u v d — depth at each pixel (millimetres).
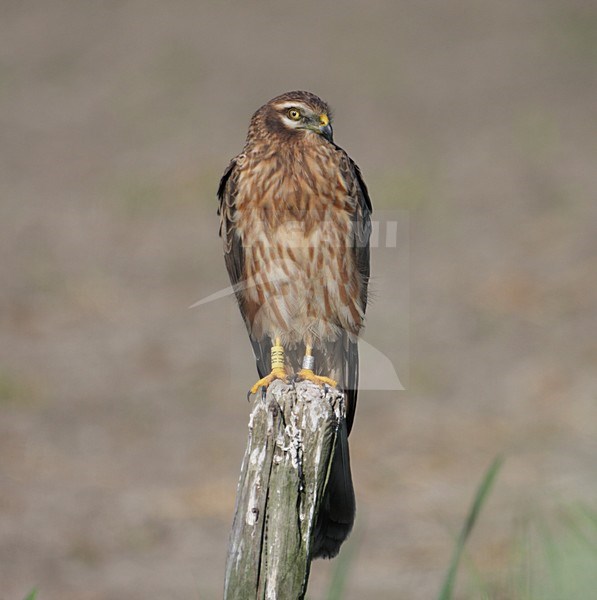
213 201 22453
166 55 31594
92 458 13602
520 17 33500
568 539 5617
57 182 23891
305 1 36062
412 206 21484
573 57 30188
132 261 19891
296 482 4855
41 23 34625
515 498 11930
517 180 22812
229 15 34844
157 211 22094
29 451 13734
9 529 11875
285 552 4828
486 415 14352
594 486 11695
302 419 4898
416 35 32875
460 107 27484
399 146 25156
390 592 10203
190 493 12742
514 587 5637
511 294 17797
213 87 29375
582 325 16719
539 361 15727
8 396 15117
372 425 14242
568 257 19172
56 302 18219
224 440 14062
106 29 33875
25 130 27406
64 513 12250
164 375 15875
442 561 10688
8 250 20375
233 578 4852
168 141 26016
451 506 11984
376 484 12688
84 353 16516
